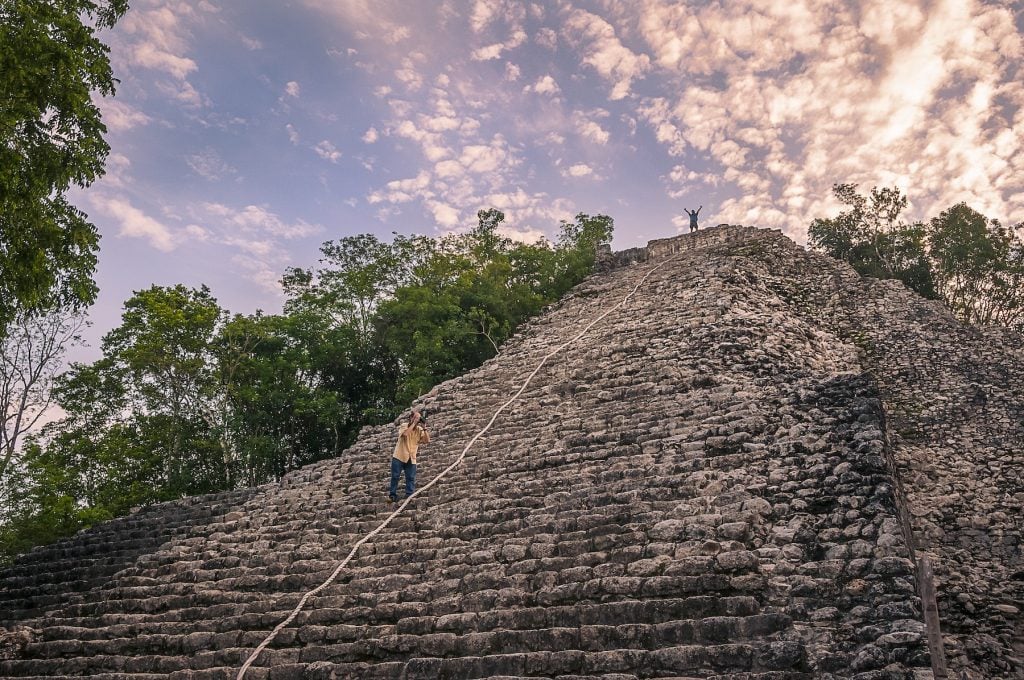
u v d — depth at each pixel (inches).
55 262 425.4
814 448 350.9
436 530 394.0
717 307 668.1
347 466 533.3
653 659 249.9
